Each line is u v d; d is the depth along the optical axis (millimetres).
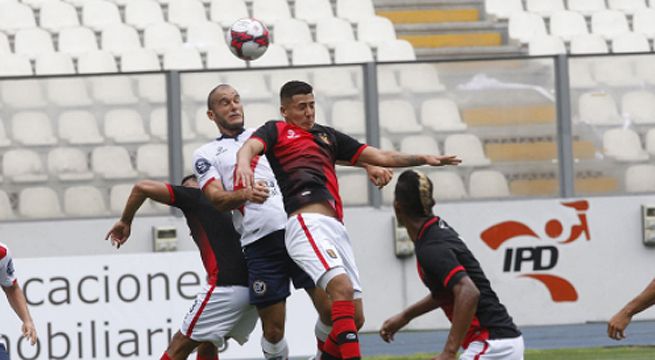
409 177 18891
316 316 31641
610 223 40469
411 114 40219
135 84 39188
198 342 24438
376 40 55156
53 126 39000
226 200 22562
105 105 39219
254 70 39531
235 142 24266
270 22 55844
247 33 29266
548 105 40688
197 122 39219
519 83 40594
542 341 35656
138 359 31594
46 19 54531
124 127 39188
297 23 54906
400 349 34688
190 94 39312
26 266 31391
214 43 53969
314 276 21734
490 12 58062
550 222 40281
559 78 40594
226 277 24047
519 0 58406
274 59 52125
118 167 39125
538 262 40219
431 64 40344
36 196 38906
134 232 38906
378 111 40031
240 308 24234
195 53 52031
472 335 18531
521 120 40562
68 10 54938
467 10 57969
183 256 31984
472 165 40469
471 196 40406
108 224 38938
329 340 22094
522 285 40125
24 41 52688
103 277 31703
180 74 39281
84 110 39125
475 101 40500
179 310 31844
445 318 40031
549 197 40531
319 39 54969
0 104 38781
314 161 22531
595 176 40656
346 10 57281
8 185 38812
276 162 22531
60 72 51156
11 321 31047
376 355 33500
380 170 23484
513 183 40562
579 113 40688
